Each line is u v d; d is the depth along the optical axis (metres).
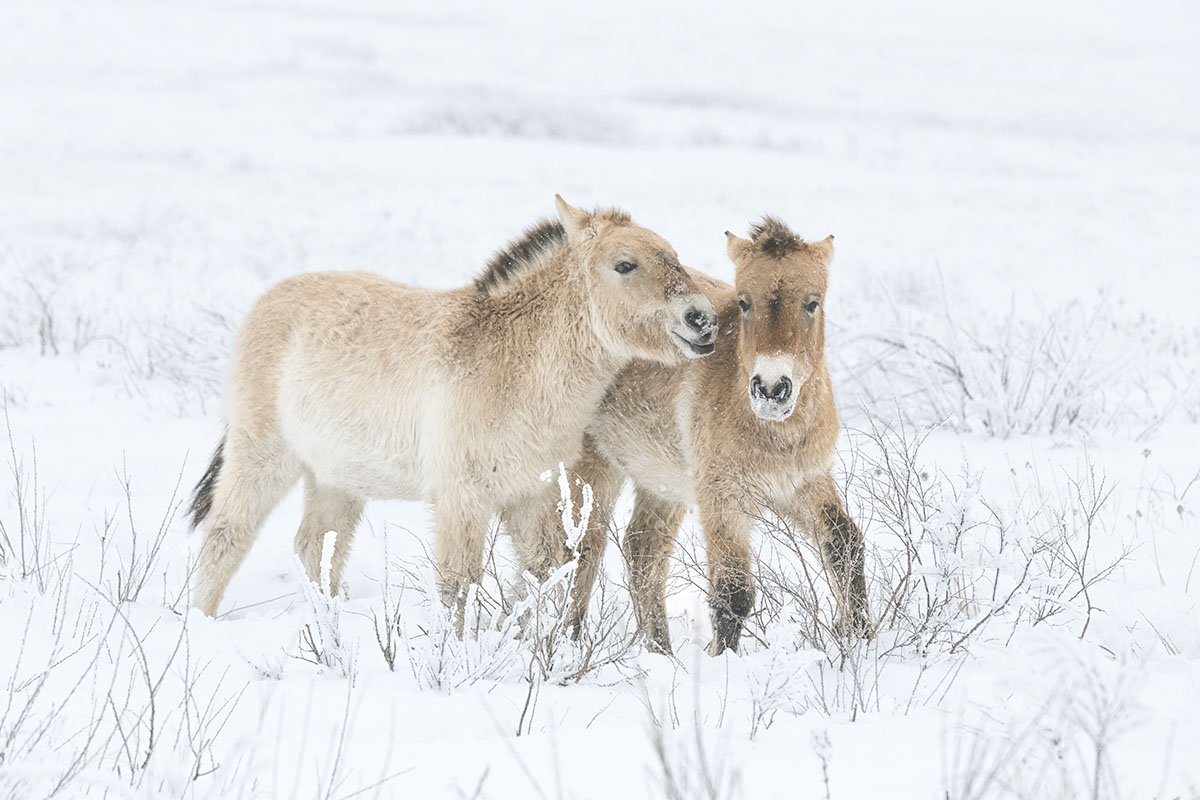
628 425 11.22
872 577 9.75
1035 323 22.66
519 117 58.88
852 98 78.69
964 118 68.56
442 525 10.45
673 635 11.62
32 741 6.58
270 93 66.75
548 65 93.69
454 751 6.83
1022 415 16.42
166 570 11.55
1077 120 69.44
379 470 11.12
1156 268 31.23
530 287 10.65
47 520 12.72
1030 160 53.72
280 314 11.87
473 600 9.23
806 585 10.67
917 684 7.93
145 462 15.27
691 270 12.10
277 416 11.69
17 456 15.06
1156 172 51.03
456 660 8.37
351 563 12.87
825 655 8.64
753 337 9.56
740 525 10.21
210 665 8.66
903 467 11.85
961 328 17.94
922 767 6.53
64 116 54.78
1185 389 18.33
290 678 8.45
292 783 6.41
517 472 10.46
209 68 76.50
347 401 11.12
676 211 37.47
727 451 10.13
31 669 8.12
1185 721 7.23
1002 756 6.56
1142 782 6.29
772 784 6.32
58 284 24.45
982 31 177.38
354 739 7.10
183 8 116.50
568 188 42.06
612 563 13.10
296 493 15.30
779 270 9.63
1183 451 15.18
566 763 6.62
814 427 10.09
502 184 42.97
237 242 31.58
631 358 10.52
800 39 140.38
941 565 9.10
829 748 6.00
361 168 45.69
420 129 57.22
